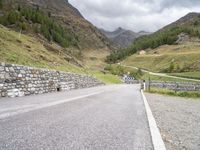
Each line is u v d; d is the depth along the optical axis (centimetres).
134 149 502
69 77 3075
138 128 737
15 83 1658
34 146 455
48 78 2312
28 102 1191
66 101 1362
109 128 693
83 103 1325
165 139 658
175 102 2047
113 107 1245
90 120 795
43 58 4738
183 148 579
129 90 3591
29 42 6309
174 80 10800
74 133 591
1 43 3341
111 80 8375
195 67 17212
